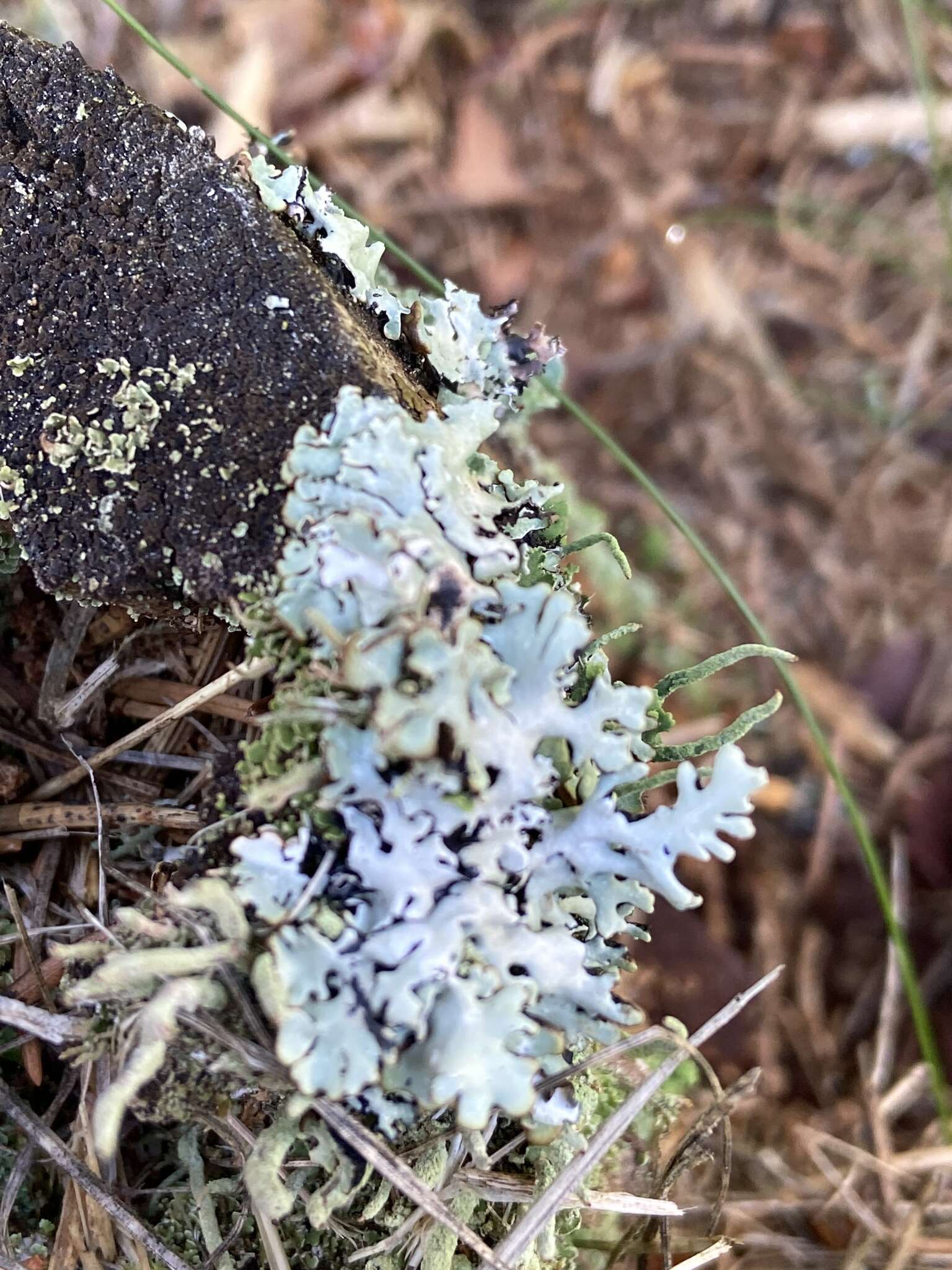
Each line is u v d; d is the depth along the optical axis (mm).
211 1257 117
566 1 272
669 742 223
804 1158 173
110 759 128
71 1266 121
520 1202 117
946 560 248
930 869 221
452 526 107
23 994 122
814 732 158
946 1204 162
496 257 259
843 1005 209
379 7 256
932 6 271
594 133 270
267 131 231
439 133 262
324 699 104
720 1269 152
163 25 236
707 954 185
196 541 112
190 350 114
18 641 131
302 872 105
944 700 236
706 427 258
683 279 265
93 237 115
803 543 251
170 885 109
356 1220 116
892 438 258
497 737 104
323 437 109
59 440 113
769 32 274
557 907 110
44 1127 121
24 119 117
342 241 121
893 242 267
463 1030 102
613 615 213
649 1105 139
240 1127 114
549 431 251
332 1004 101
